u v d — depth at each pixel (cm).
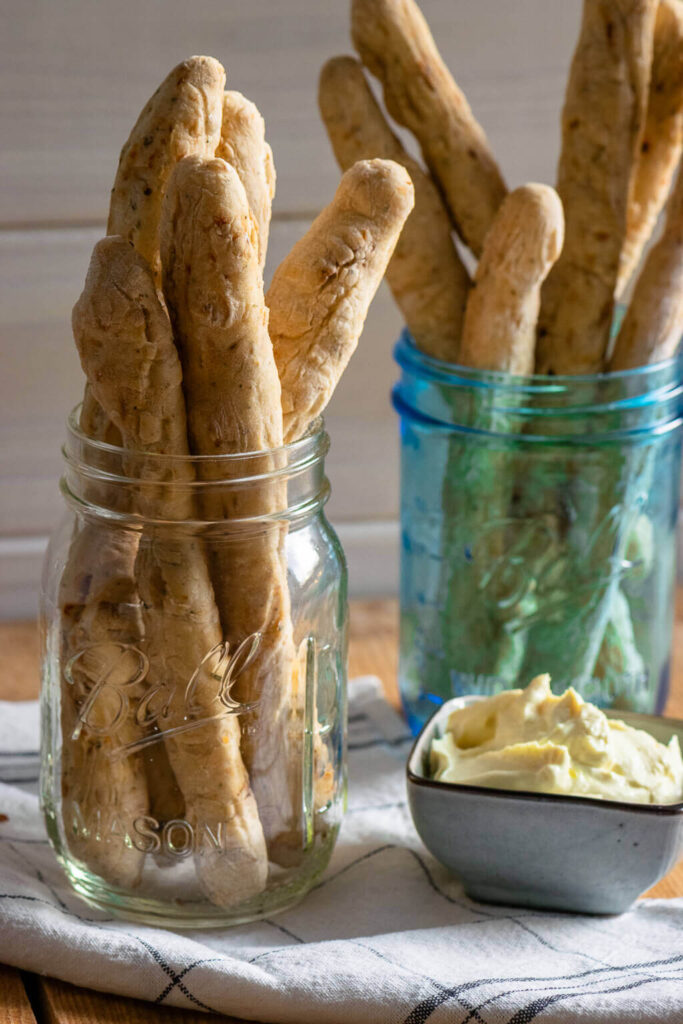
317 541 55
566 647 63
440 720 58
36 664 72
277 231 76
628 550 63
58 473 79
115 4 72
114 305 50
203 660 52
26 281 75
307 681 55
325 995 51
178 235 50
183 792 53
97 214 75
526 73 76
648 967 53
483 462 62
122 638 53
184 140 51
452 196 63
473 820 54
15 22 71
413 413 63
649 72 61
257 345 51
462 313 63
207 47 73
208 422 51
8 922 52
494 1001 50
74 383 77
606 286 61
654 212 64
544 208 59
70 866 55
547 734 56
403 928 55
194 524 52
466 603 63
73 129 73
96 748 53
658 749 56
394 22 61
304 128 75
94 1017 52
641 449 62
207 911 54
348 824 61
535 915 55
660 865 54
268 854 55
